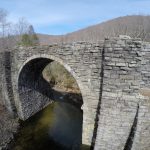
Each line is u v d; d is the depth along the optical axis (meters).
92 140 14.36
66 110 23.55
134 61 11.80
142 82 11.95
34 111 21.81
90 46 13.36
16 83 19.05
